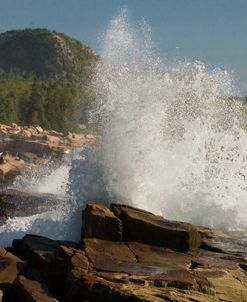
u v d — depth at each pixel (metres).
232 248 18.19
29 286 14.95
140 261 16.22
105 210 18.69
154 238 17.95
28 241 18.03
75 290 14.45
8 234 22.25
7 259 16.64
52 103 166.62
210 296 13.93
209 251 17.91
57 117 165.75
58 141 110.69
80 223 21.83
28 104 167.75
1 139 108.38
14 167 75.00
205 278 14.92
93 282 14.29
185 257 16.95
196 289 14.31
